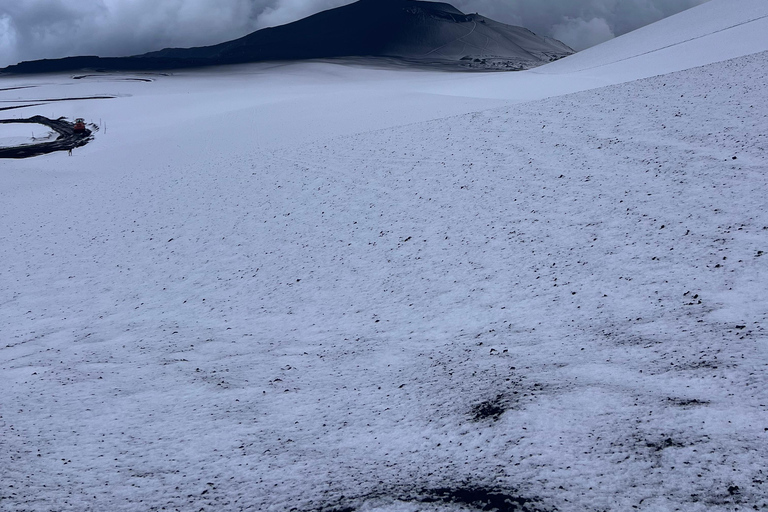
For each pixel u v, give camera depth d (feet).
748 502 12.29
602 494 13.43
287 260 44.14
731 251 28.81
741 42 163.02
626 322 24.73
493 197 46.24
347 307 34.60
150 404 23.11
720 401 16.63
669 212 35.45
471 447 16.56
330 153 72.38
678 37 212.23
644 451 14.84
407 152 64.59
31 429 21.02
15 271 50.98
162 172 86.58
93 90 456.86
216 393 23.76
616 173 44.01
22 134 218.38
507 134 61.93
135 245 53.98
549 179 46.70
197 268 45.91
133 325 36.42
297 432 19.26
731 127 46.11
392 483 15.23
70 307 41.32
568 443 15.83
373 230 46.16
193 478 16.63
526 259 35.19
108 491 16.08
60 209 73.05
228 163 81.05
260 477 16.38
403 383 22.77
